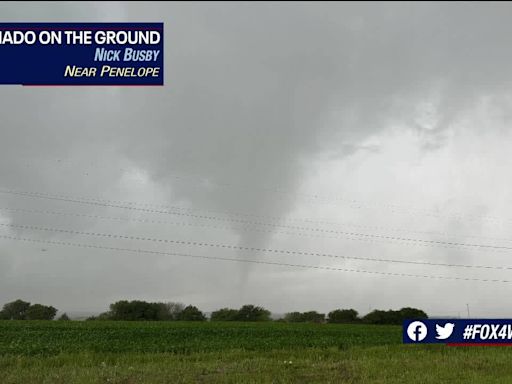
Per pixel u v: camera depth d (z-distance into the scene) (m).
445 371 19.12
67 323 56.19
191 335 38.25
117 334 38.31
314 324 68.19
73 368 19.00
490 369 19.95
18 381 16.16
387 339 37.22
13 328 44.28
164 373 17.95
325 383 16.64
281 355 24.98
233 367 19.92
